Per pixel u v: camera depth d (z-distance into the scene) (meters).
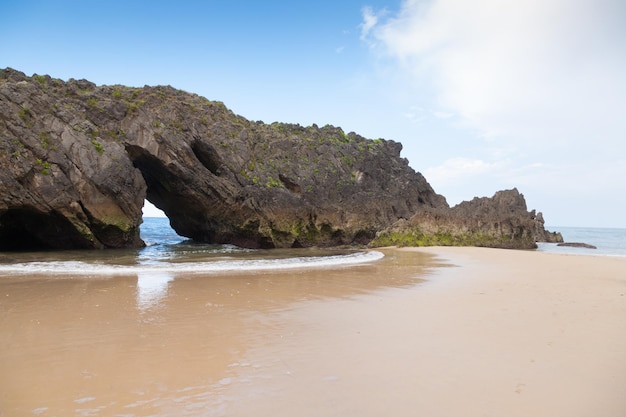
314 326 8.65
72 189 25.28
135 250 27.25
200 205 32.22
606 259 23.52
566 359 6.54
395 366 6.32
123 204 27.58
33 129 24.47
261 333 8.15
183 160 30.20
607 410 4.91
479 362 6.45
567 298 11.42
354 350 7.09
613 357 6.62
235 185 32.78
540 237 52.91
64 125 25.64
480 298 11.54
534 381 5.72
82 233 26.17
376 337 7.83
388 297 11.79
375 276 16.19
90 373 6.08
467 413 4.84
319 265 20.03
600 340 7.50
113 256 22.98
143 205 29.53
